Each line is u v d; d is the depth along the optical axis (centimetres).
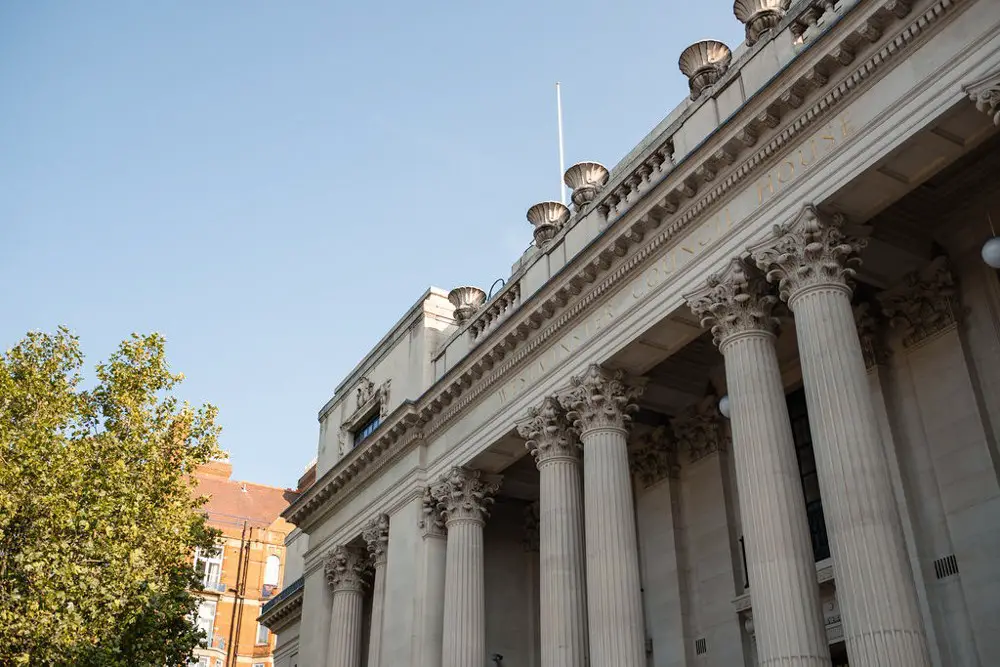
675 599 3073
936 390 2494
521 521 3919
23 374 3491
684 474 3231
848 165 2175
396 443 3888
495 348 3272
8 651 2923
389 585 3688
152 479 3612
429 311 4153
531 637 3697
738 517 3020
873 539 1892
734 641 2873
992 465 2327
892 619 1814
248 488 9156
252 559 7988
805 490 2808
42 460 3203
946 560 2364
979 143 2125
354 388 4709
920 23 2058
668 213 2653
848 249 2228
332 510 4422
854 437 1998
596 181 3366
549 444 3012
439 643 3403
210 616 7606
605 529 2662
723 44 2864
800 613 2025
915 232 2539
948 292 2505
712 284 2452
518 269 3862
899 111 2089
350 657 4038
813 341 2142
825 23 2372
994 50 1928
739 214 2458
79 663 3028
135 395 3734
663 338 2723
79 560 3195
